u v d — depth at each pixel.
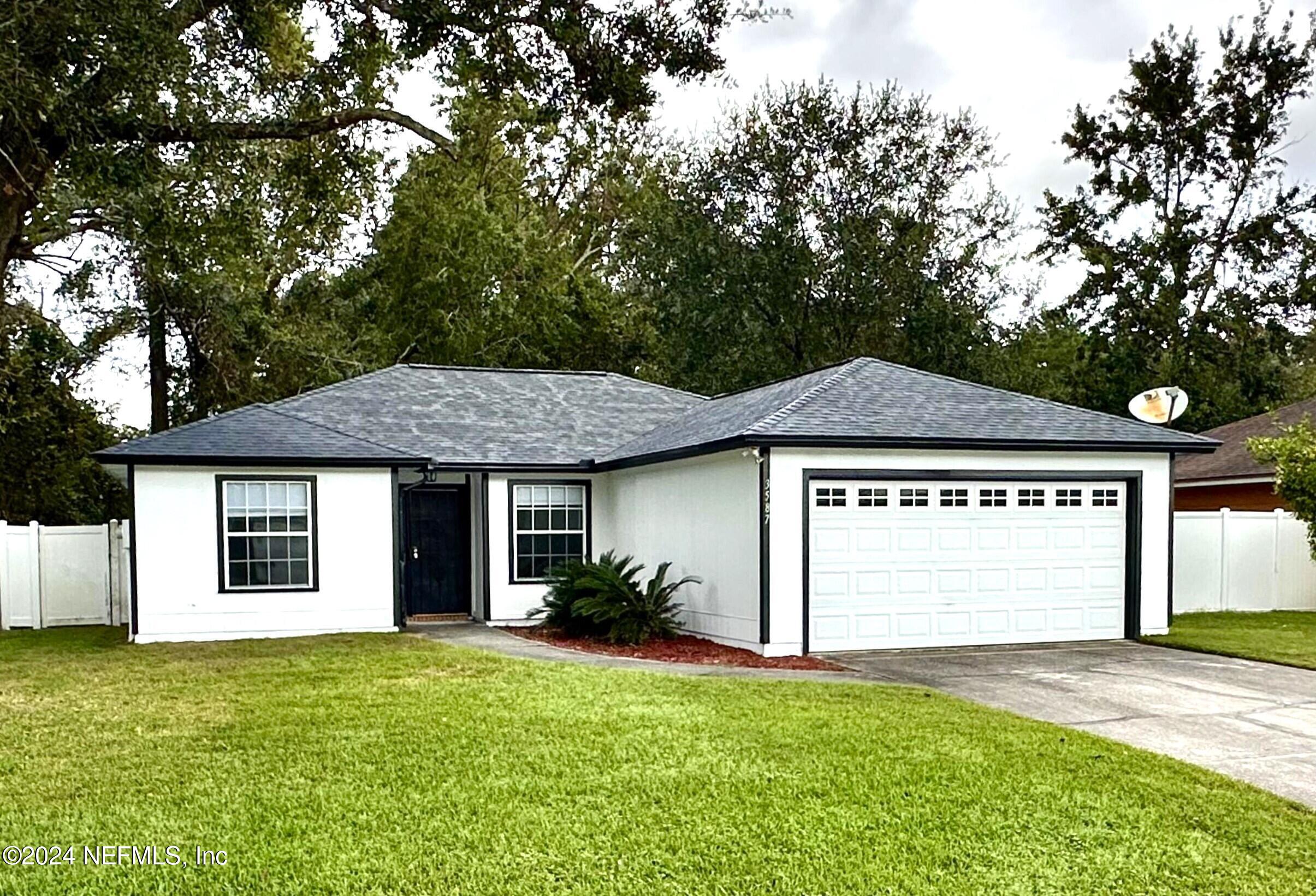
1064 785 6.61
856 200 30.28
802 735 7.74
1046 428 13.65
